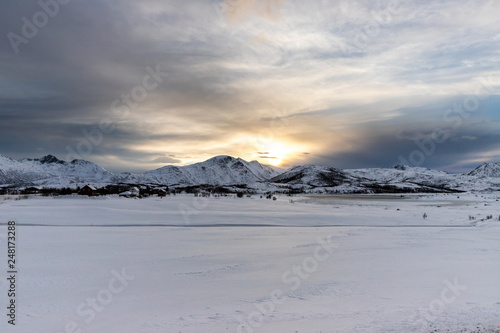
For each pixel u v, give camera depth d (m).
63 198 100.12
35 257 24.41
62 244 30.30
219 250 28.02
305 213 67.88
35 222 50.66
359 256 24.75
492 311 12.09
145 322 11.92
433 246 29.36
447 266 20.84
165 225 49.66
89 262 22.94
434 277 18.06
